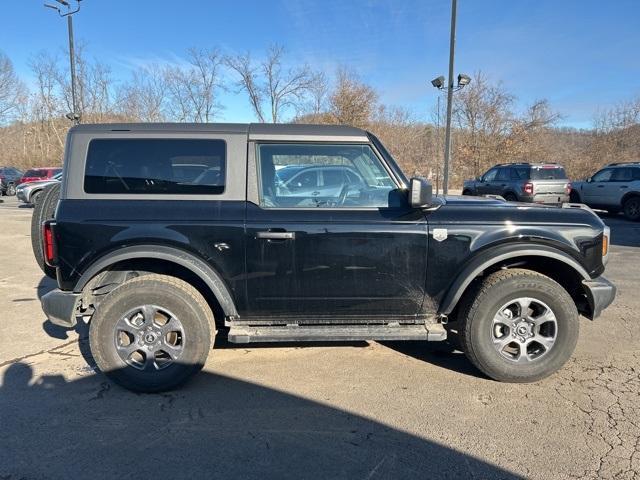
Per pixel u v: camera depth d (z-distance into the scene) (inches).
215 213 132.5
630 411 123.6
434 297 138.3
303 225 132.6
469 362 155.1
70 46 853.8
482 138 1298.0
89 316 143.5
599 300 140.3
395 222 134.4
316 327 139.3
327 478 97.7
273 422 119.2
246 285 134.6
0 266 304.2
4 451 106.8
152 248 131.0
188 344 133.1
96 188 133.9
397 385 138.7
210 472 99.7
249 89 1322.6
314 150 138.5
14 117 1921.8
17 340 174.4
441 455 105.3
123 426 117.3
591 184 598.9
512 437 112.0
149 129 136.3
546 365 138.0
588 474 98.7
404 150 1482.5
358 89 1290.6
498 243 135.9
